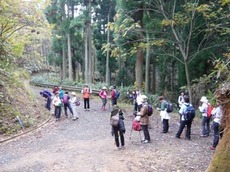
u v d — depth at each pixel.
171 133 11.77
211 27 15.72
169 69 26.83
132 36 18.55
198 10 14.14
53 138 11.36
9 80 16.50
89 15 31.59
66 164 8.23
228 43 16.03
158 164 8.14
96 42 38.34
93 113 17.03
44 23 15.07
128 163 8.23
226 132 4.67
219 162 4.52
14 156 9.16
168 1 17.77
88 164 8.20
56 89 17.00
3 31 14.12
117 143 9.53
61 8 32.75
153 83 30.17
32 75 41.28
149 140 10.35
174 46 20.78
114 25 14.84
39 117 14.47
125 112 17.25
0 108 12.98
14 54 16.02
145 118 10.33
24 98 16.11
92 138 11.24
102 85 28.44
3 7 12.97
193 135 11.40
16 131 11.91
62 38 35.66
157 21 18.23
